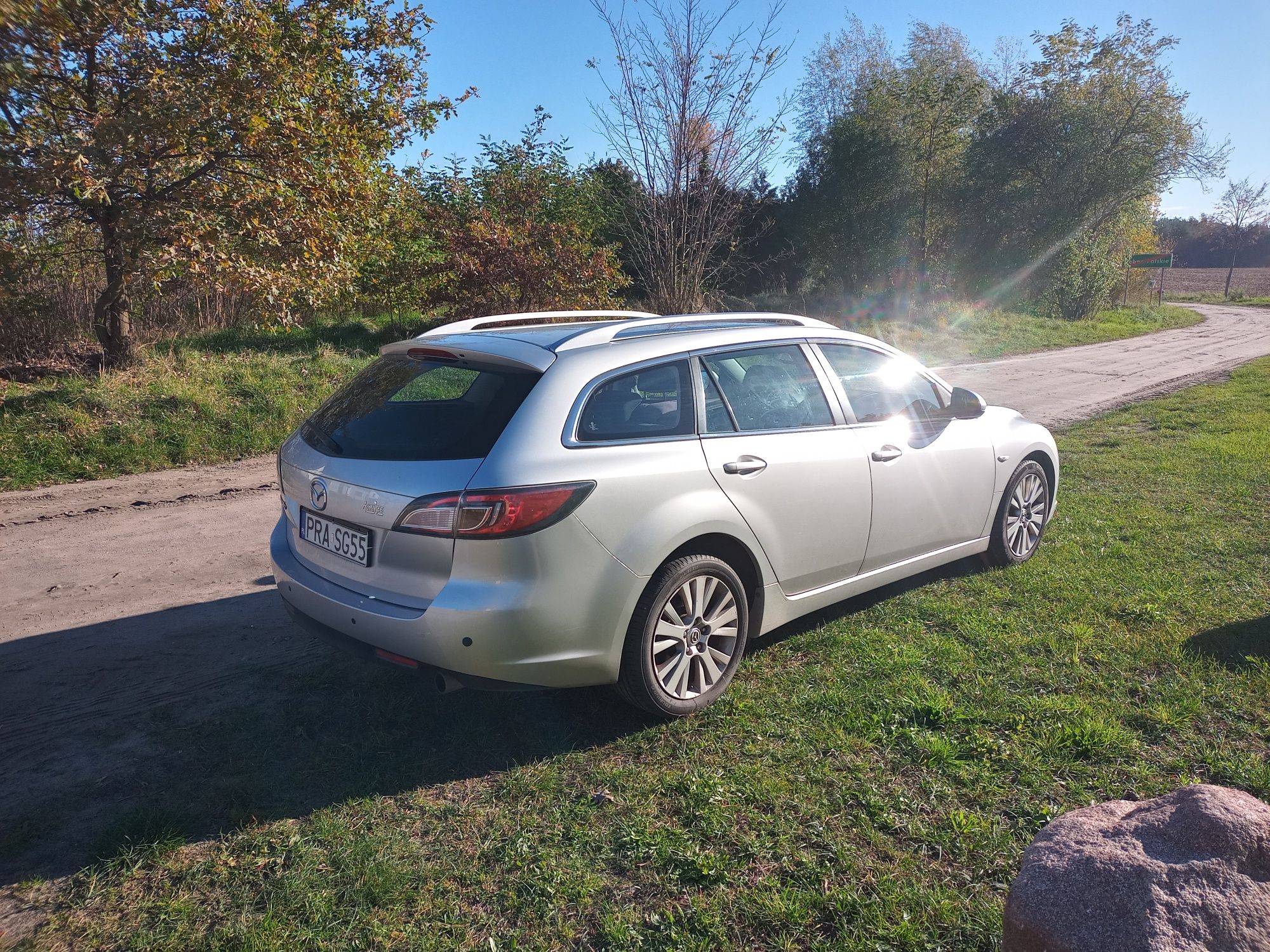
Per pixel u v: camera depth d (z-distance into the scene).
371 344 16.03
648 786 3.17
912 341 23.00
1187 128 33.69
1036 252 35.28
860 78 36.38
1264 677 3.80
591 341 3.63
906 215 34.75
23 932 2.50
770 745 3.42
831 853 2.78
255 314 14.66
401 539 3.20
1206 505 6.76
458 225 16.83
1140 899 1.73
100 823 3.00
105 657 4.32
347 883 2.68
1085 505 6.83
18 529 6.58
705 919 2.50
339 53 12.79
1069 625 4.47
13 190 9.50
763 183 19.02
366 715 3.72
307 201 11.61
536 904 2.59
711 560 3.65
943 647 4.23
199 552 6.09
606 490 3.29
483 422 3.27
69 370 11.62
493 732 3.58
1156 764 3.22
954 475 4.85
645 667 3.48
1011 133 35.19
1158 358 20.86
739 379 3.97
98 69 9.97
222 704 3.82
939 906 2.52
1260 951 1.67
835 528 4.19
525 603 3.12
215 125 10.68
